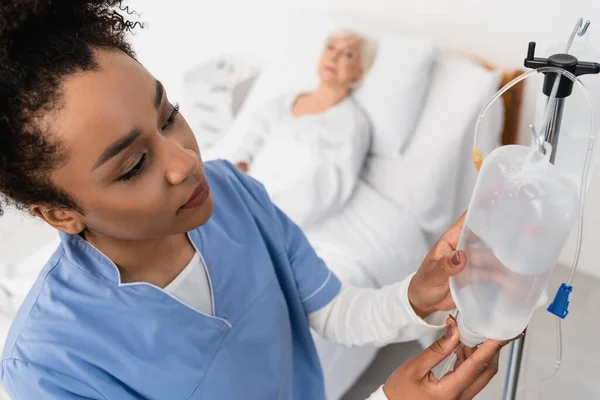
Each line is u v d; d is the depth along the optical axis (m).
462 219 0.77
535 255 0.60
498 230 0.62
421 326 0.85
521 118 1.60
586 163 0.63
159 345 0.81
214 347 0.85
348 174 1.69
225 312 0.87
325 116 1.74
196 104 2.12
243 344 0.88
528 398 1.51
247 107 1.96
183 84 2.15
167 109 0.68
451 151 1.65
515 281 0.63
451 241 0.77
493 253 0.63
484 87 1.60
